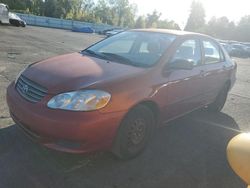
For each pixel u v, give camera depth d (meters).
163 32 4.43
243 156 2.44
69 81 3.12
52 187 2.89
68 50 14.01
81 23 47.59
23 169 3.13
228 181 3.41
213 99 5.42
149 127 3.67
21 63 8.84
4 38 15.61
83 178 3.09
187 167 3.59
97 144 3.05
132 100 3.21
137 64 3.76
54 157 3.41
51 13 64.88
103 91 3.04
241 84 9.80
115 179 3.15
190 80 4.20
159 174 3.36
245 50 32.16
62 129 2.87
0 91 5.59
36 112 2.99
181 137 4.41
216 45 5.27
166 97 3.76
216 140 4.47
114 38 4.68
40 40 17.47
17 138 3.75
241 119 5.62
